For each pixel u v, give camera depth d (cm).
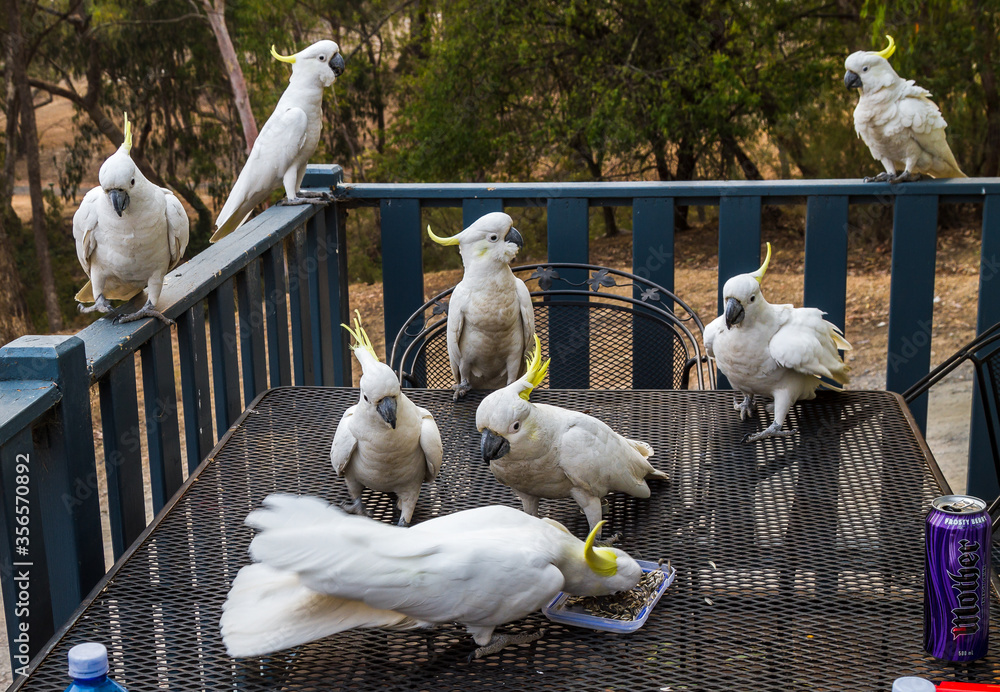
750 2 1073
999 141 1032
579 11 1079
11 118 1248
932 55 1008
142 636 143
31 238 1393
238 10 1186
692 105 1043
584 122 1088
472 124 1143
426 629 146
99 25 1229
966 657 133
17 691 129
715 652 139
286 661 139
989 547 134
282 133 312
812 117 1099
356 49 1232
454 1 1129
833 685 131
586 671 136
